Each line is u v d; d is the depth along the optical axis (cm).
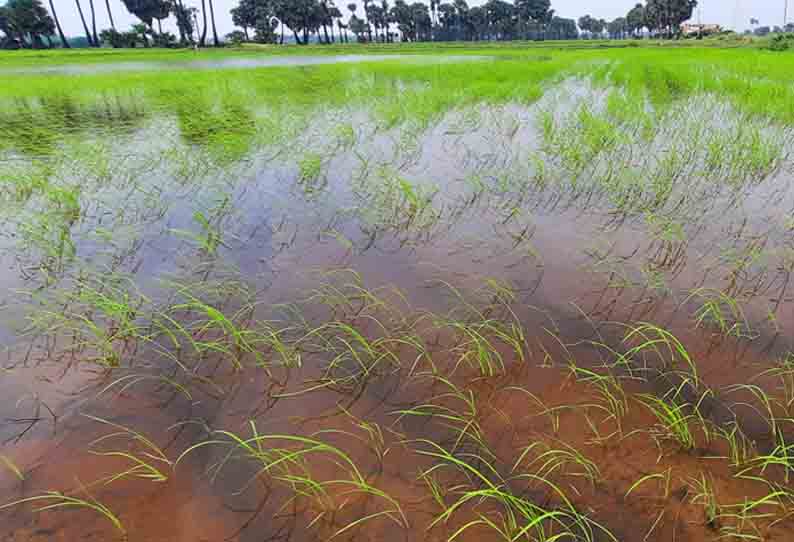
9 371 305
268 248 485
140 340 337
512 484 225
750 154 685
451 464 237
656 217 518
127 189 661
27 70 2575
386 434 257
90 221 554
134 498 221
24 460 241
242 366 311
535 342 328
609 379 289
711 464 230
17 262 464
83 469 236
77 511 214
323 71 2095
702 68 1761
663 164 656
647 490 218
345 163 756
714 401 269
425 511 214
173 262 458
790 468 223
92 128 1054
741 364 296
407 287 405
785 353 302
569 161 706
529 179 654
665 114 979
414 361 313
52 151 857
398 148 823
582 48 4581
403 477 231
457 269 433
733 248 443
